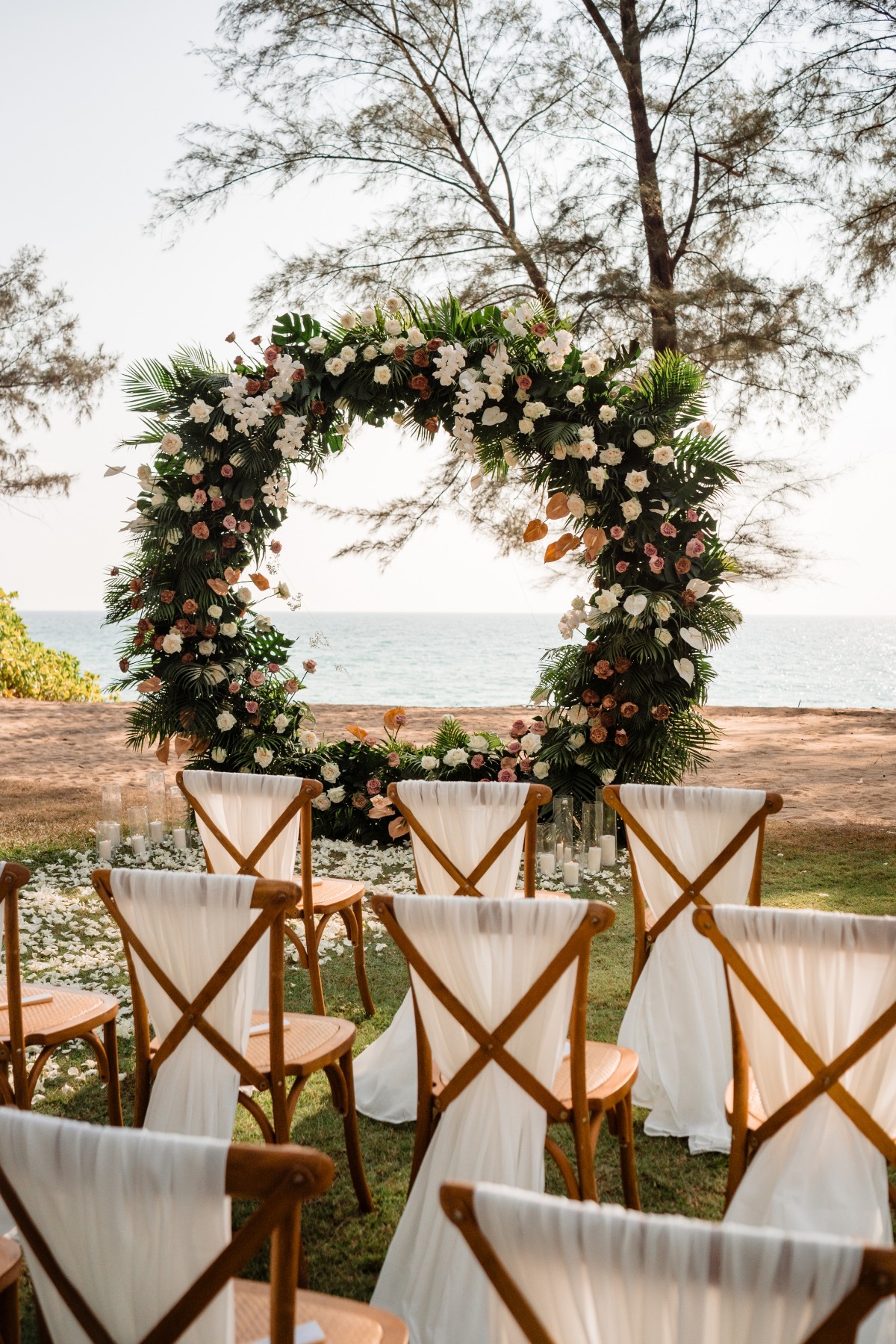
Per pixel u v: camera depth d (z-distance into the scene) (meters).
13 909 2.59
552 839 6.00
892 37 9.58
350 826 6.84
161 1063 2.38
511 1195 1.13
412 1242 2.23
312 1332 1.55
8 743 11.58
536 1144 2.16
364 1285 2.36
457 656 42.69
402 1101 3.20
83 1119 3.16
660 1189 2.79
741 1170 2.22
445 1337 2.03
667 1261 1.07
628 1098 2.60
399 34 11.04
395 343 5.76
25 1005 2.93
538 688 6.30
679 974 3.21
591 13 10.95
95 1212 1.29
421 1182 2.23
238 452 6.19
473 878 3.22
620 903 5.40
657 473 5.80
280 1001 2.34
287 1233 1.23
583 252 10.36
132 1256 1.29
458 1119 2.19
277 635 6.80
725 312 9.61
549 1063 2.16
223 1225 1.26
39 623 118.25
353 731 6.83
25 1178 1.33
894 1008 1.98
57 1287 1.38
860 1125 2.04
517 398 5.71
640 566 5.85
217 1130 2.33
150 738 6.59
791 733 12.89
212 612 6.41
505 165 11.37
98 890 2.35
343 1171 2.89
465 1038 2.20
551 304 10.16
